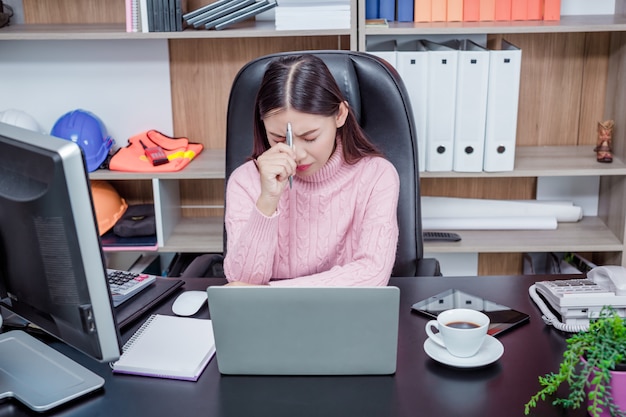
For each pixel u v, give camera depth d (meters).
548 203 2.69
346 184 1.58
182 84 2.68
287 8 2.27
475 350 1.14
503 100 2.33
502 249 2.49
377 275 1.45
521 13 2.42
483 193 2.78
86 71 2.65
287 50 2.63
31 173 0.95
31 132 0.98
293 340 1.10
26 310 1.12
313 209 1.59
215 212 2.82
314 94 1.39
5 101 2.68
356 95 1.70
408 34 2.41
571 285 1.31
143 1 2.29
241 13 2.31
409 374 1.12
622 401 0.95
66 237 0.95
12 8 2.60
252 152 1.69
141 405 1.06
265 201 1.43
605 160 2.47
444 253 2.84
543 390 0.98
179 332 1.25
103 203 2.56
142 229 2.50
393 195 1.57
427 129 2.38
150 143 2.58
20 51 2.63
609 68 2.61
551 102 2.68
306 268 1.62
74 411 1.05
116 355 1.03
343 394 1.07
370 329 1.09
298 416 1.02
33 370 1.15
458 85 2.33
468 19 2.42
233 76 2.66
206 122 2.71
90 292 0.98
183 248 2.50
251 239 1.44
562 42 2.62
